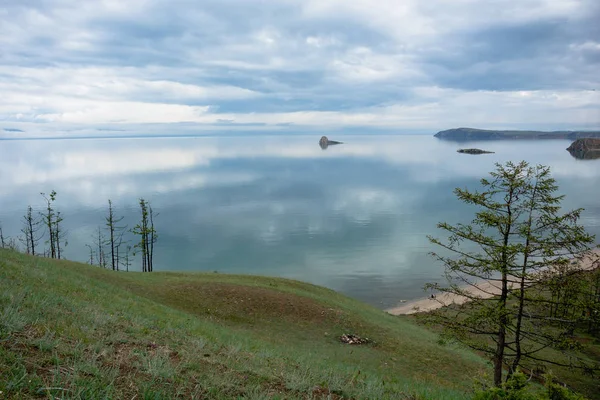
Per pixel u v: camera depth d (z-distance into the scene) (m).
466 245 114.31
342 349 27.20
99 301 15.39
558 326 16.09
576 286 15.30
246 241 146.88
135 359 7.37
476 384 9.18
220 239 150.12
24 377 5.20
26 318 7.71
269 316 32.38
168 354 8.32
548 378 7.50
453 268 17.77
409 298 76.19
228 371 8.11
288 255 124.19
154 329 11.54
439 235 154.25
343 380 9.70
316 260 116.88
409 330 36.59
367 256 120.69
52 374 5.61
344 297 48.62
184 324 16.77
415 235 156.38
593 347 34.12
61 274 21.91
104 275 33.78
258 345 17.73
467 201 17.33
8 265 17.28
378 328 33.50
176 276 43.28
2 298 9.04
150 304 23.38
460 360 28.53
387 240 147.12
